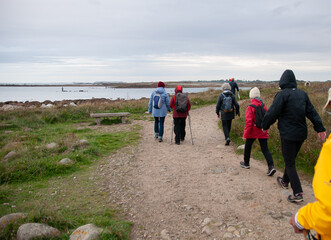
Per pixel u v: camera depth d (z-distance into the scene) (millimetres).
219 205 3957
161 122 8312
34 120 12172
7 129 10797
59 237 3045
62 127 11164
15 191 4652
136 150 7344
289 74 3871
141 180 5141
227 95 7379
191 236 3213
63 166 5719
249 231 3207
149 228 3439
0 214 3734
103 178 5285
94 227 3174
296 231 1547
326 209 1262
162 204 4102
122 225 3414
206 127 10758
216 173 5336
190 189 4617
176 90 8133
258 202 3959
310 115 3777
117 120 12469
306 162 5395
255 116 4906
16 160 5898
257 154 6367
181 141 8461
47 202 4148
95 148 7020
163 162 6227
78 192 4602
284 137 3834
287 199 4008
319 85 22719
